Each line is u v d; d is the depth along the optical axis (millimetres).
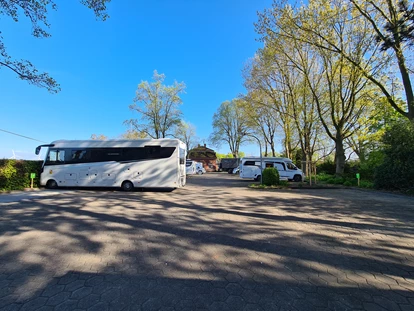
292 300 2658
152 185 13477
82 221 6164
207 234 5145
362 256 3982
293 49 19422
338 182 17422
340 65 16578
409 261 3787
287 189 15094
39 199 9984
